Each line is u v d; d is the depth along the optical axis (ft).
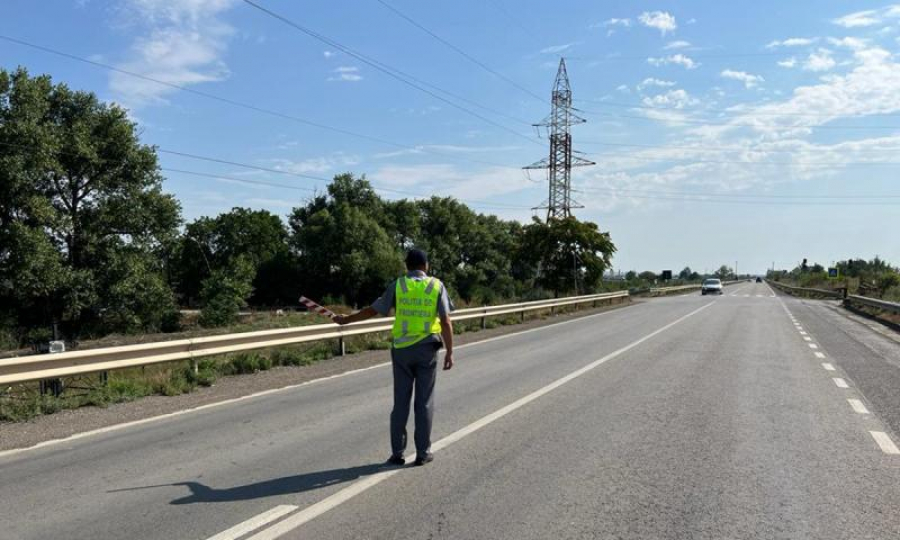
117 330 126.62
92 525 15.40
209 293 146.41
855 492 17.71
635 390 33.50
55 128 119.03
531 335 67.62
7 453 22.48
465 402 30.27
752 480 18.70
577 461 20.54
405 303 20.31
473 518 15.66
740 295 197.57
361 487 17.99
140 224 129.90
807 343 57.36
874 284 160.66
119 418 28.32
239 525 15.26
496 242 302.45
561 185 194.90
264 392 34.68
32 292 111.55
